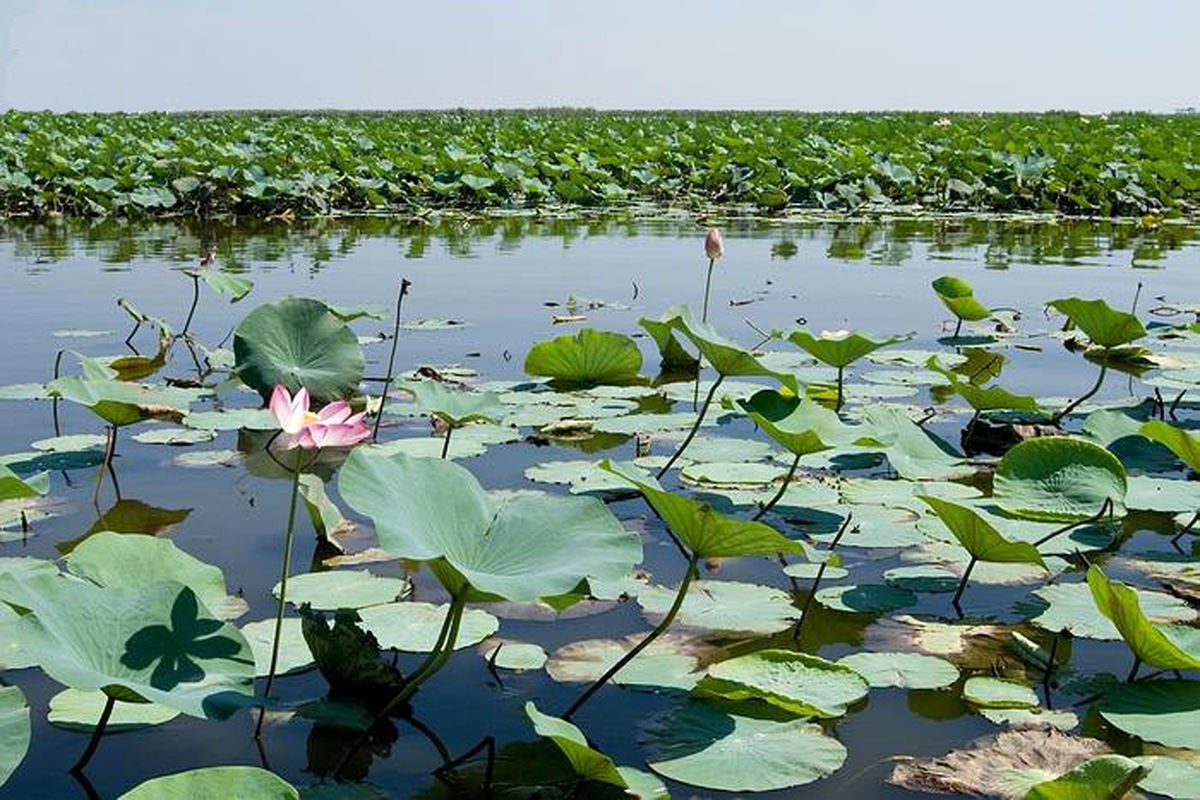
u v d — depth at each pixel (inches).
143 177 601.0
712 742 88.8
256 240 465.1
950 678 101.0
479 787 82.3
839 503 148.7
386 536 82.4
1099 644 110.0
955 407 199.3
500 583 81.0
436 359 235.8
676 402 202.5
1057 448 139.3
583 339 211.8
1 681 97.5
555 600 96.3
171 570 104.0
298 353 185.2
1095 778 75.2
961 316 260.2
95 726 90.0
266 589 117.6
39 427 182.2
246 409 192.1
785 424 142.4
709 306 304.0
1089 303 193.0
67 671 73.8
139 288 321.7
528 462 165.6
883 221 581.0
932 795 82.4
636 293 313.7
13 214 576.1
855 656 105.0
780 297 320.5
